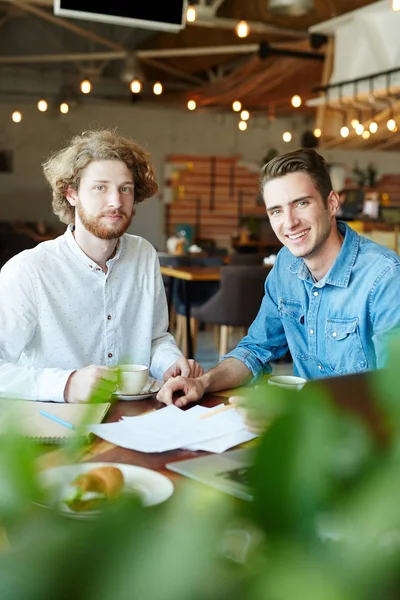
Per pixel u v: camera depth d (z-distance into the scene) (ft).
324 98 26.73
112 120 40.83
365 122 26.45
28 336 6.93
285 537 0.70
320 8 25.22
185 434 4.59
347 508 0.71
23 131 39.45
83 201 6.97
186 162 42.37
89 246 7.09
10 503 0.74
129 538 0.68
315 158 6.66
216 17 27.22
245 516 0.71
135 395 5.72
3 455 0.75
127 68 33.65
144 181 7.40
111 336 7.30
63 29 32.19
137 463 4.11
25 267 6.89
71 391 5.62
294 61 29.27
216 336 21.74
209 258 22.08
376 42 23.77
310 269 6.79
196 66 34.01
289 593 0.66
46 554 0.68
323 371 6.97
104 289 7.20
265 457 0.71
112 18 15.26
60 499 0.83
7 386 5.72
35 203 39.86
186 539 0.68
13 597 0.66
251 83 32.96
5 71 38.40
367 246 6.63
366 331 6.59
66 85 39.11
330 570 0.69
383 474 0.72
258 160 43.34
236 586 0.67
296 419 0.72
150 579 0.66
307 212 6.55
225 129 42.78
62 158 7.08
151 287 7.57
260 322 7.34
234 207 43.14
